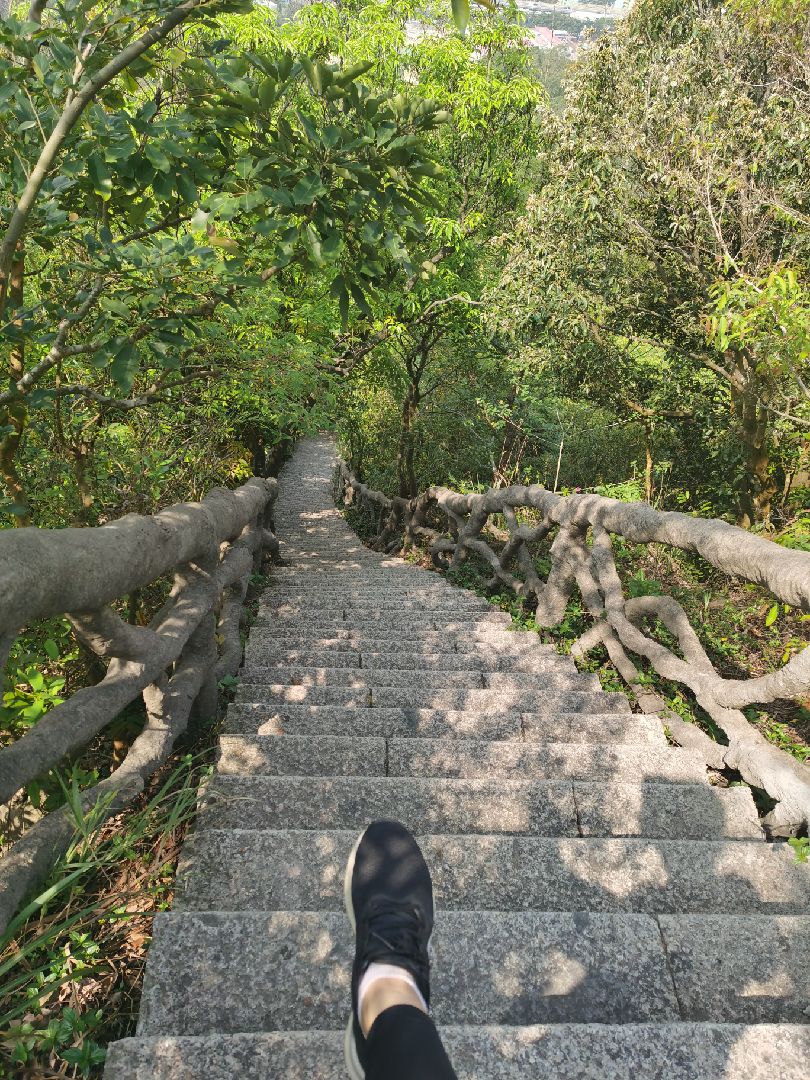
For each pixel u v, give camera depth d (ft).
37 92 7.42
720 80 25.27
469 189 36.99
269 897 7.38
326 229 8.71
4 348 9.45
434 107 8.54
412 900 4.79
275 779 9.29
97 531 6.61
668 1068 5.39
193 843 7.84
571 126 28.12
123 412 14.58
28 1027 5.63
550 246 28.55
